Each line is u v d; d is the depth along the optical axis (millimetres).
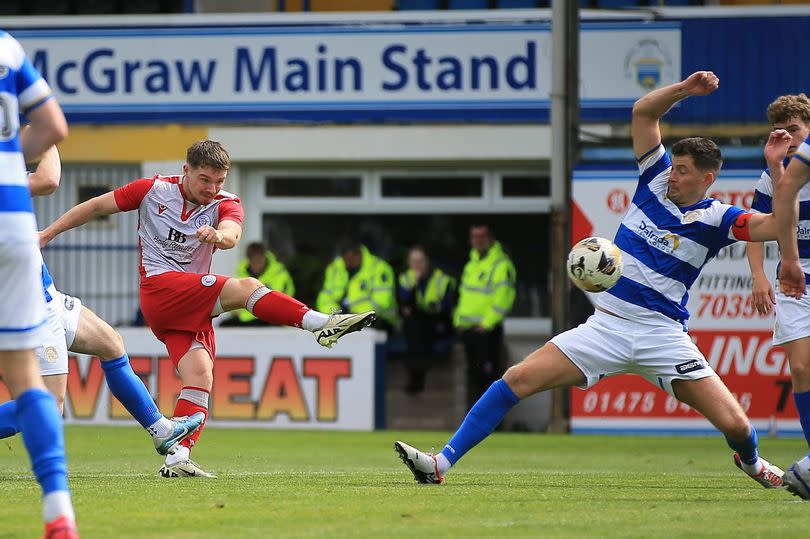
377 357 50562
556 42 48969
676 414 47531
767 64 52906
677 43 54594
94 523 14984
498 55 58406
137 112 59719
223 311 22297
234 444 41188
